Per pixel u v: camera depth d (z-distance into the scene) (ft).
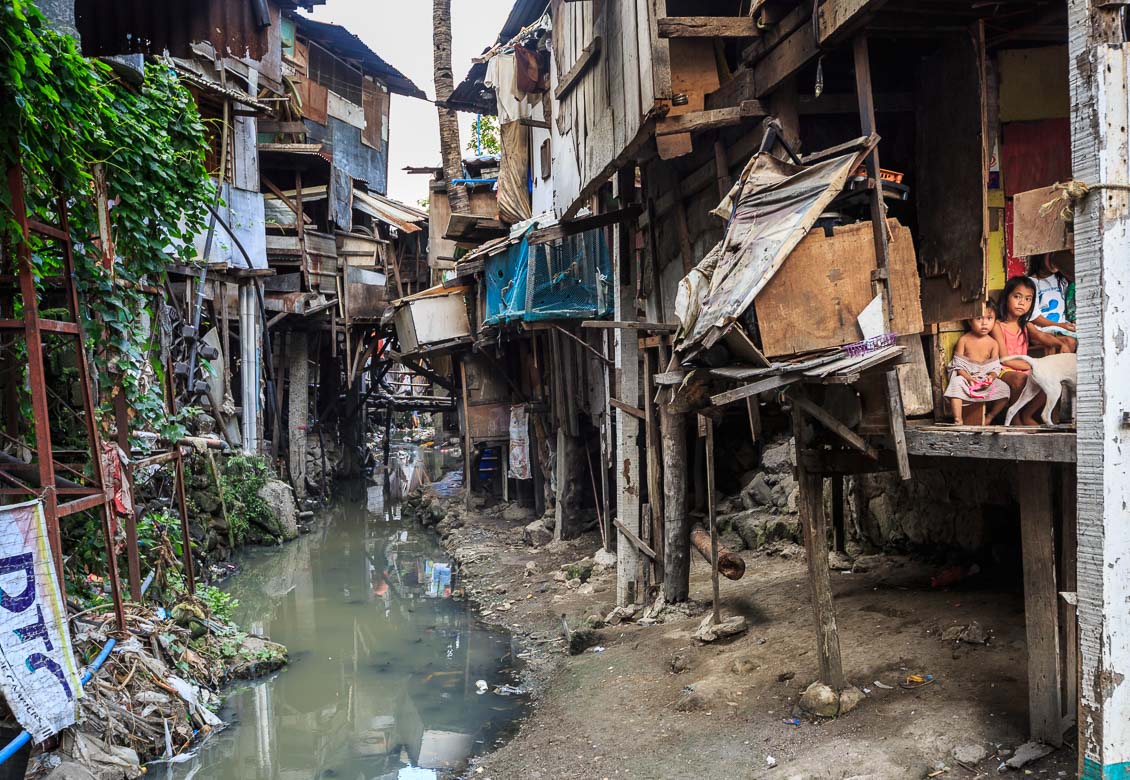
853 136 21.25
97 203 23.90
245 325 56.39
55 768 17.57
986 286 16.16
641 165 28.19
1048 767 13.65
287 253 65.98
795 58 18.69
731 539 34.37
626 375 30.48
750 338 15.61
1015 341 16.01
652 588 29.45
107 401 24.99
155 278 28.40
